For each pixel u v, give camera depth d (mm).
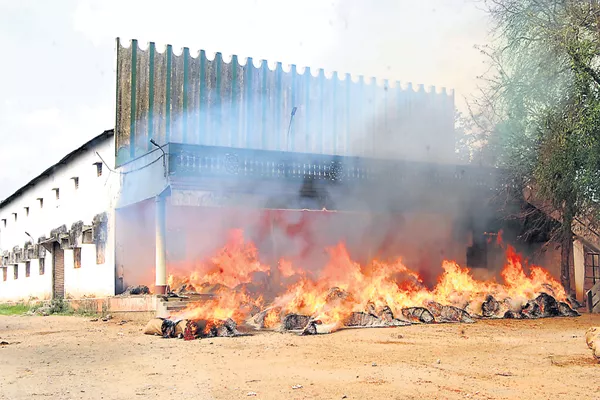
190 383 8695
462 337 13672
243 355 11414
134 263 23234
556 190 17969
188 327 14453
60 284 29984
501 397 7641
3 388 8547
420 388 8180
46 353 12180
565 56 17000
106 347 13016
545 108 18000
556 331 14688
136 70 23500
